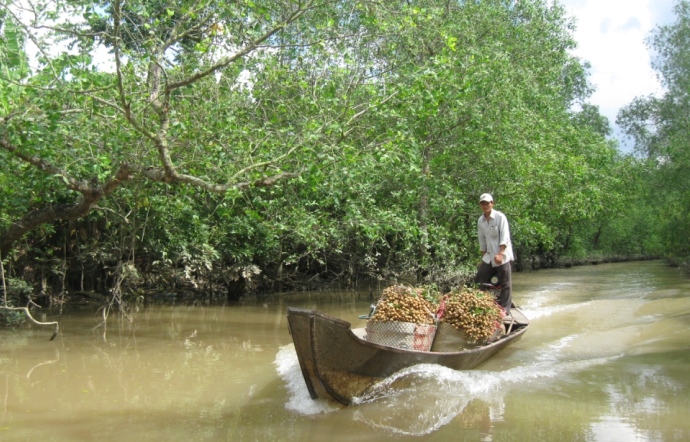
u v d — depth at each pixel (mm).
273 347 10047
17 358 9156
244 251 15547
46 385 7609
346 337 6488
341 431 5969
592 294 17891
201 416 6422
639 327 11531
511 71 16859
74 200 12867
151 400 6977
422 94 11344
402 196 16125
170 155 10578
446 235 16406
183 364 8781
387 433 5902
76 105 9906
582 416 6305
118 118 10148
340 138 10625
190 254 15062
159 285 16812
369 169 12227
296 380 7809
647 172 31766
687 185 27688
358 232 15406
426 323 7699
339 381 6652
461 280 16594
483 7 17609
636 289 19375
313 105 11359
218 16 9625
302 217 13977
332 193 12625
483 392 7215
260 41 9531
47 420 6273
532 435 5773
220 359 9109
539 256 34781
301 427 6082
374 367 6871
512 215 17781
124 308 14000
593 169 24344
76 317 13203
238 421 6262
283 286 19203
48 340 10586
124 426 6098
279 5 11102
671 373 8023
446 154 15867
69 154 10156
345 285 20281
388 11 11250
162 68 9242
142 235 14164
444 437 5750
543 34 20000
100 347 10000
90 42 9750
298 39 12711
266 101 12438
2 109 9273
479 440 5680
